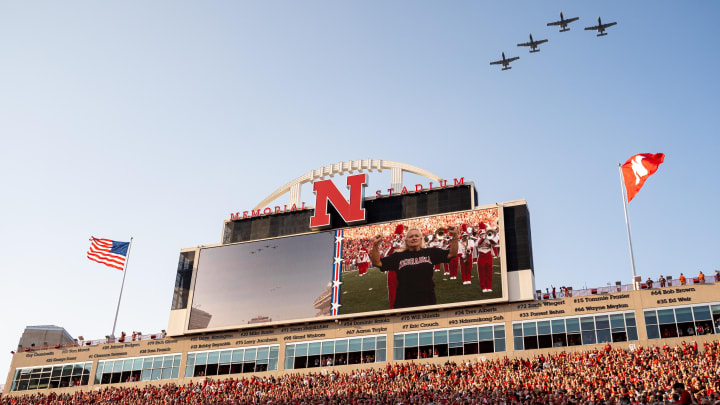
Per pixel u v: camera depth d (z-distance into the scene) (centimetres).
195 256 7350
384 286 6438
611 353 5372
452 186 6631
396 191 6875
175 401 6297
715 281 5528
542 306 5938
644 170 6016
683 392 2139
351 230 6806
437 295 6212
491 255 6162
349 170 7175
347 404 5212
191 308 7106
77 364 7488
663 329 5516
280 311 6731
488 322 6041
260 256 7069
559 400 4194
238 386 6438
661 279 5722
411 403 4916
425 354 6131
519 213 6272
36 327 8994
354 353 6388
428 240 6450
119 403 6588
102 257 7625
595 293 5878
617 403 3966
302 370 6506
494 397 4612
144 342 7306
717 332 5353
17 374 7631
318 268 6775
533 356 5716
